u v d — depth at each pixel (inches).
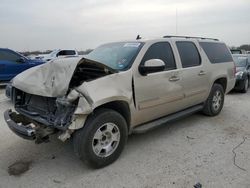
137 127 155.7
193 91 191.2
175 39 181.5
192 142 167.8
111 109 135.5
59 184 119.0
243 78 350.0
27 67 436.5
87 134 123.2
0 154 150.1
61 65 125.3
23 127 126.0
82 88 118.0
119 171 130.0
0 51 411.5
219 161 139.7
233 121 214.4
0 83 415.8
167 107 170.7
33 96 145.2
